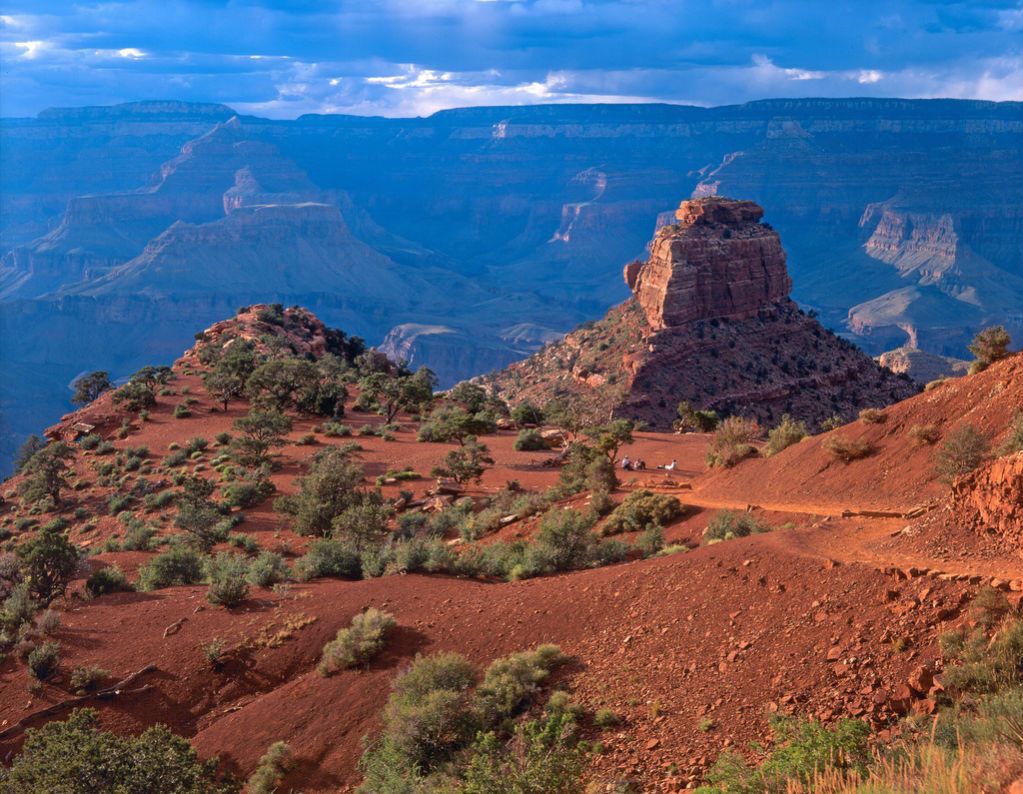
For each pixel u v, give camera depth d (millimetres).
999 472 21156
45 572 36312
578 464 62156
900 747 14336
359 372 141375
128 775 20578
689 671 21156
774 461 43344
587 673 22625
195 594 34562
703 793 15070
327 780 22828
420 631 27547
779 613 21594
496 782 16906
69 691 28281
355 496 56969
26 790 20578
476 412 111250
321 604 31078
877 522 25906
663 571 25906
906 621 19062
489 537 46781
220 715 26828
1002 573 19234
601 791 17672
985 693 16047
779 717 18188
